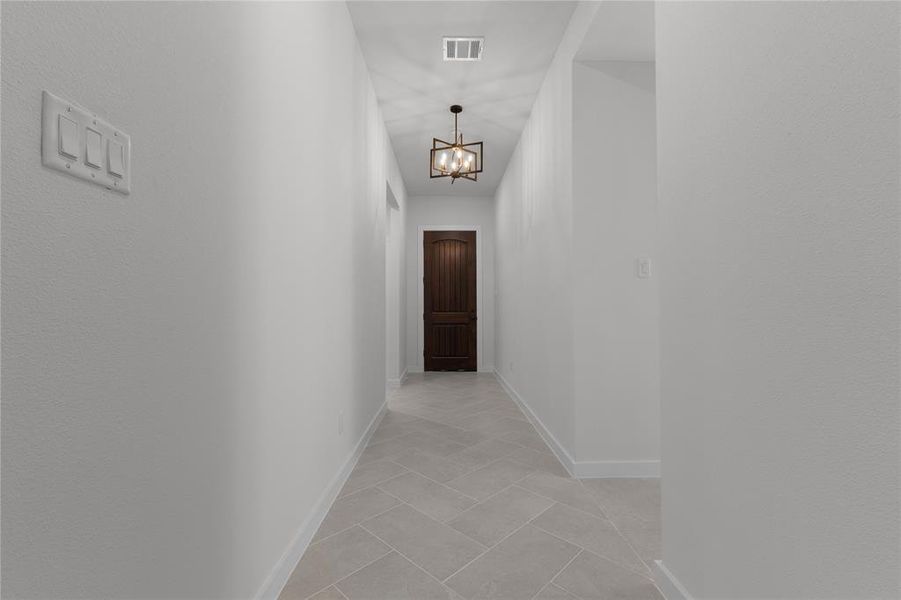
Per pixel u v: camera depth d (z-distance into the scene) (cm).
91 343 74
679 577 144
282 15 162
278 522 158
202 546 108
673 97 146
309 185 193
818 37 86
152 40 89
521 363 450
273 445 154
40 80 64
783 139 95
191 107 103
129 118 82
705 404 128
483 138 462
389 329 572
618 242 271
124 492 81
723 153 118
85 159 71
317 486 204
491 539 190
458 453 306
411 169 570
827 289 84
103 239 76
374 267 363
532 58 318
